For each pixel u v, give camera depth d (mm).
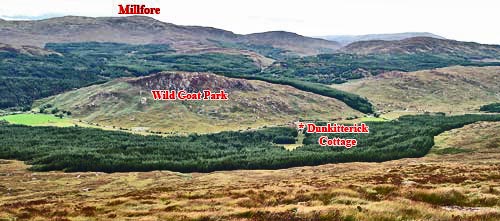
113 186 156125
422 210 32906
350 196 46844
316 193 48844
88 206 60094
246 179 149250
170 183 154000
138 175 188250
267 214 36688
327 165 193375
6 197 124000
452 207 40688
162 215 43812
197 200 55812
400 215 31922
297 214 34750
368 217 31781
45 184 163000
